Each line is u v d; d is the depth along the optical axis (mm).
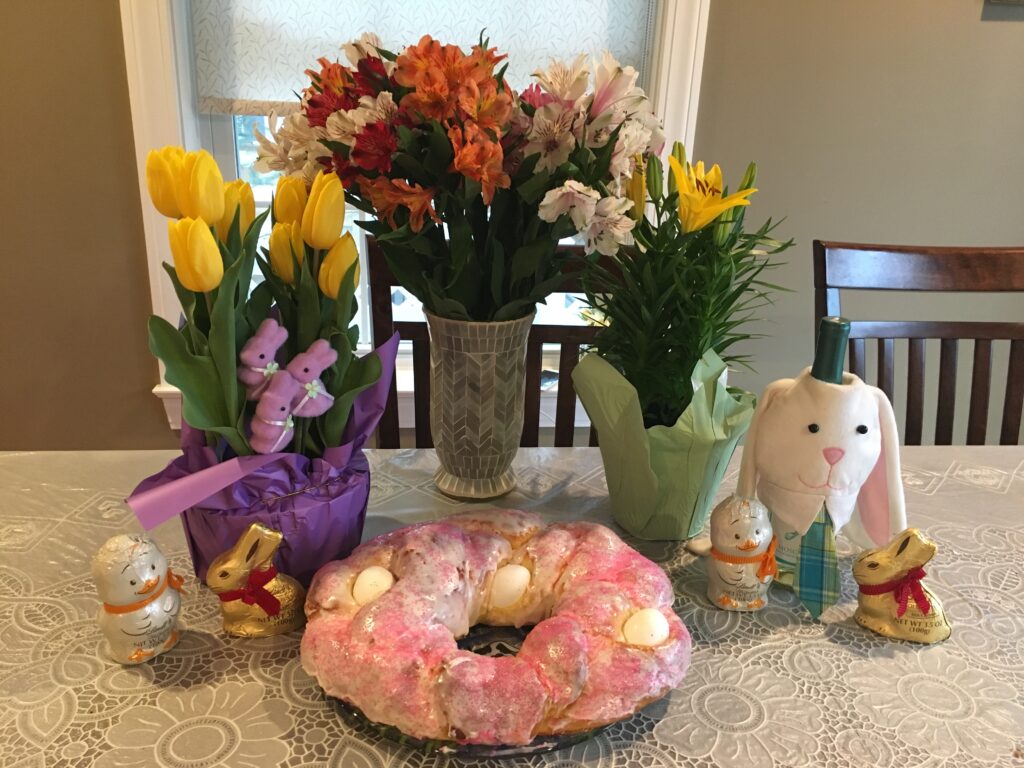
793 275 1769
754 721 584
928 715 596
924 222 1759
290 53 1493
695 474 783
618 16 1536
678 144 773
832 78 1600
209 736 553
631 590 619
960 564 807
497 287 774
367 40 750
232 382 627
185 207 585
